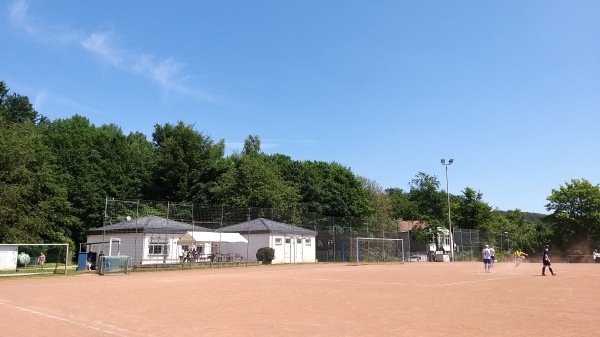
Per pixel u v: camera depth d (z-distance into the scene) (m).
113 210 59.75
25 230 52.22
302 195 83.19
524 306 15.75
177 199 79.81
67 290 22.44
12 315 14.26
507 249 82.31
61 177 69.56
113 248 48.91
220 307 15.75
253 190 70.69
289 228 58.38
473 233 73.94
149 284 25.77
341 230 62.97
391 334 10.85
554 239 74.56
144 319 13.27
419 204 83.94
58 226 64.44
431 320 12.87
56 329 11.83
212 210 55.22
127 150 84.69
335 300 17.72
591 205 71.69
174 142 81.75
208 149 85.12
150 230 47.16
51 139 76.12
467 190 82.69
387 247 65.00
